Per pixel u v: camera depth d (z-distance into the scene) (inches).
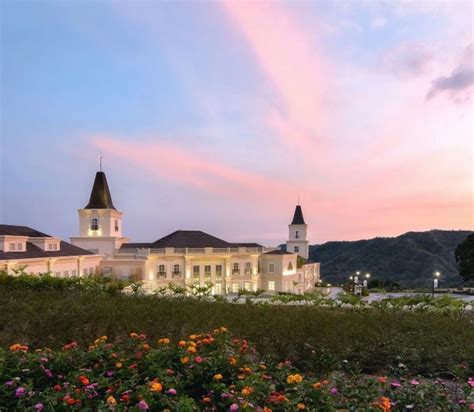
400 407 207.5
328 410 183.5
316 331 359.3
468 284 2493.8
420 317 470.6
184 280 1817.2
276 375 215.0
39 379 206.4
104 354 228.2
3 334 361.7
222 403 183.0
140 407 160.6
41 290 640.4
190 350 219.0
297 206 2807.6
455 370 280.8
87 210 1948.8
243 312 470.0
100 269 1699.1
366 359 317.4
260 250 2044.8
